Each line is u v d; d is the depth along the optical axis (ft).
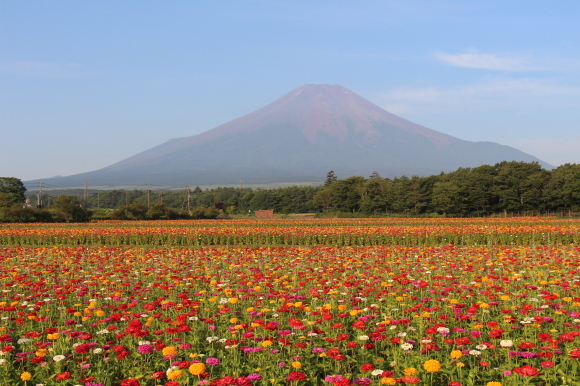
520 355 28.99
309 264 72.64
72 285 48.47
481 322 35.70
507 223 186.60
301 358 28.66
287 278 52.85
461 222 197.88
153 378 26.48
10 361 30.78
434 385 28.32
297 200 425.69
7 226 189.98
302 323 35.24
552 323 35.73
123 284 51.08
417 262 69.51
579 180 296.30
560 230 116.06
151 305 37.70
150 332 33.55
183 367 26.07
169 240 121.90
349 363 29.96
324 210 371.97
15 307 39.78
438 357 29.84
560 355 29.71
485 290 45.78
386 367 29.73
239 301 43.75
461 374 27.53
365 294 44.57
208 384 24.26
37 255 84.89
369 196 340.39
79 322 39.88
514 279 49.32
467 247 97.40
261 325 33.99
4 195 255.70
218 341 33.19
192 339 33.24
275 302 41.16
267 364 29.32
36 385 26.22
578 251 83.46
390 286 46.91
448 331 30.89
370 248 93.86
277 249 92.58
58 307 43.04
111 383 29.19
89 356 30.50
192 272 62.59
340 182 360.28
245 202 447.42
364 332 34.27
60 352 31.17
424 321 36.99
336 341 32.68
